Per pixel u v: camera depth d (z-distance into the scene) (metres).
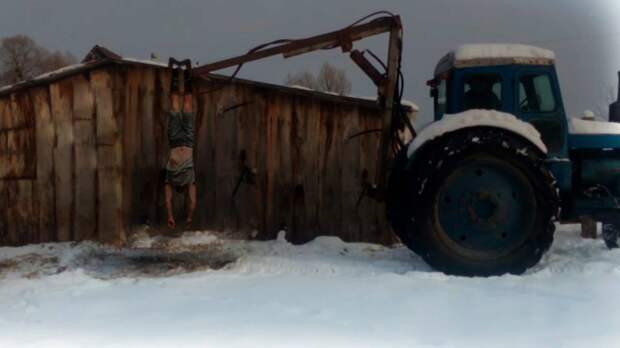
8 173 6.99
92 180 7.02
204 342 3.46
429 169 5.39
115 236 6.98
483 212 5.50
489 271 5.40
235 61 6.16
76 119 6.99
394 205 6.12
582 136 5.95
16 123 6.98
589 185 5.93
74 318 4.02
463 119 5.41
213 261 6.10
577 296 4.40
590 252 6.16
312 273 5.53
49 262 6.07
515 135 5.45
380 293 4.56
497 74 5.79
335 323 3.82
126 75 7.04
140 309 4.22
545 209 5.38
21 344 3.48
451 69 5.95
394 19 5.95
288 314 4.03
